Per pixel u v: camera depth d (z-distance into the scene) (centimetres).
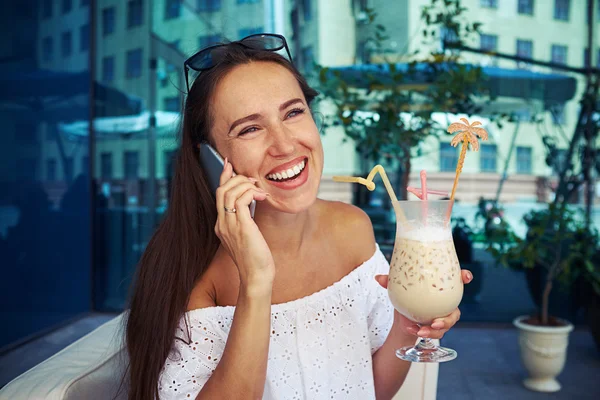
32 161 390
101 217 473
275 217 112
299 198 102
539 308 416
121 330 119
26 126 382
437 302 96
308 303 116
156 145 458
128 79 458
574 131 414
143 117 458
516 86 411
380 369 123
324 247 122
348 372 118
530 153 415
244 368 90
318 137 105
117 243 472
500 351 372
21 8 373
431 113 352
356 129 357
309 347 115
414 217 99
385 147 387
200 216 115
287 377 113
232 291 113
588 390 307
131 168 464
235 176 96
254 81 101
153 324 105
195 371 102
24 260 384
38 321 404
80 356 114
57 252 424
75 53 439
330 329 118
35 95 391
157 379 103
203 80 106
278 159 100
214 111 104
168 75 447
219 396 90
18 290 378
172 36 442
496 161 415
